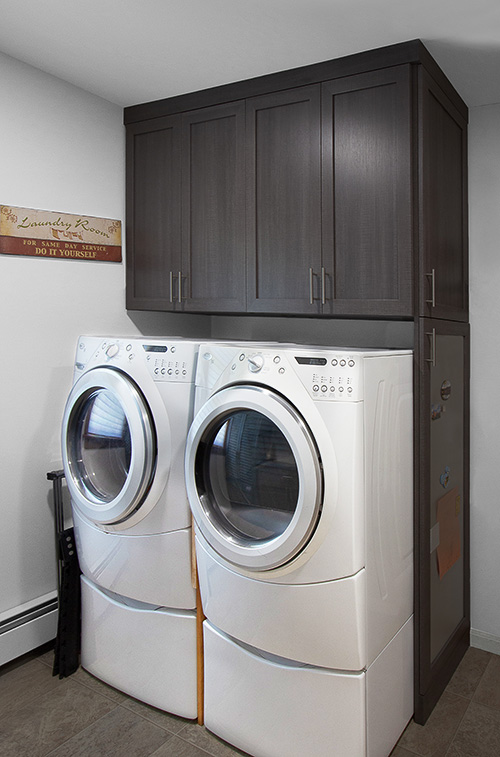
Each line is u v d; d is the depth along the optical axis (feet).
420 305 7.00
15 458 8.16
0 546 8.02
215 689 6.83
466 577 8.86
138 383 7.11
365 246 7.24
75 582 8.16
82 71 8.11
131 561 7.29
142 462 6.84
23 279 8.15
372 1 6.04
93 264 9.09
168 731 6.99
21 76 7.91
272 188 7.97
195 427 6.45
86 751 6.60
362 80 7.17
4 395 8.00
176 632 7.13
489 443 8.84
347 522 5.76
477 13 6.23
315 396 5.84
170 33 6.90
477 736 6.97
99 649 7.84
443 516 7.85
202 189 8.64
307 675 6.12
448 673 8.05
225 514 6.50
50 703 7.45
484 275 8.75
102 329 9.28
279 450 6.06
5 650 8.00
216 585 6.57
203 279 8.71
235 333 10.83
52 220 8.43
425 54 6.95
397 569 6.71
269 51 7.25
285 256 7.91
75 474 7.72
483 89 8.08
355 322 9.39
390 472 6.48
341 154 7.38
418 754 6.65
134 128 9.32
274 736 6.37
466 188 8.69
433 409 7.39
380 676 6.32
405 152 6.90
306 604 5.98
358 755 5.97
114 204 9.36
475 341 8.87
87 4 6.31
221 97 8.36
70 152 8.63
